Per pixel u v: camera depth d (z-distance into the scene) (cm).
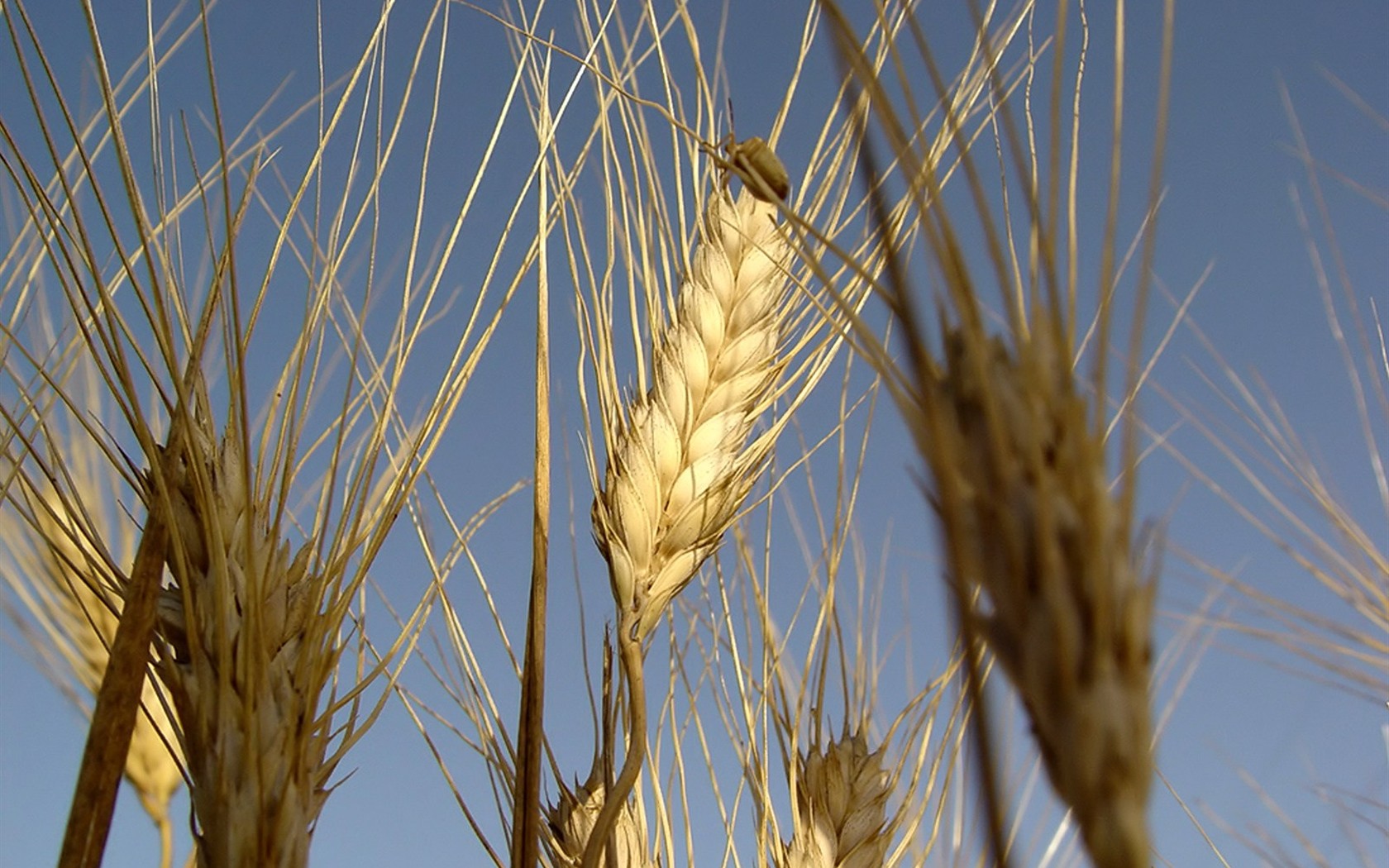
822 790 35
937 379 20
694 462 34
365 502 30
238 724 28
